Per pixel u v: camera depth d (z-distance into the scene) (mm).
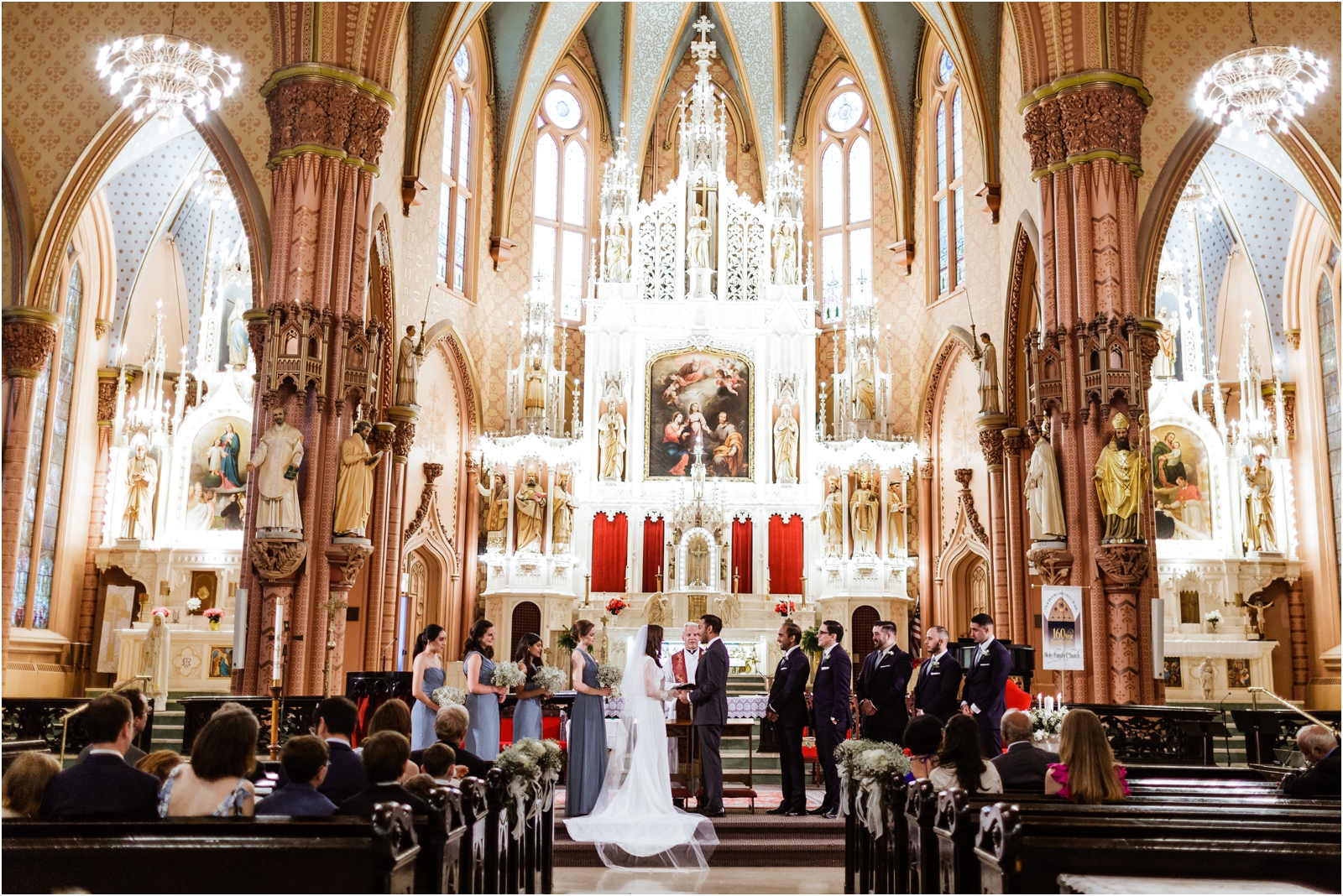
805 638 22438
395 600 23500
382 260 22719
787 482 28406
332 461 18000
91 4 20562
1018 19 19188
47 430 24188
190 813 6094
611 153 32344
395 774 6391
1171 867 5504
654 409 29062
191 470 25562
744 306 29453
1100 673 17266
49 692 23750
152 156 26031
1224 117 18516
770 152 32375
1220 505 24844
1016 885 5566
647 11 31109
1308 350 25422
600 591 27797
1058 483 18172
